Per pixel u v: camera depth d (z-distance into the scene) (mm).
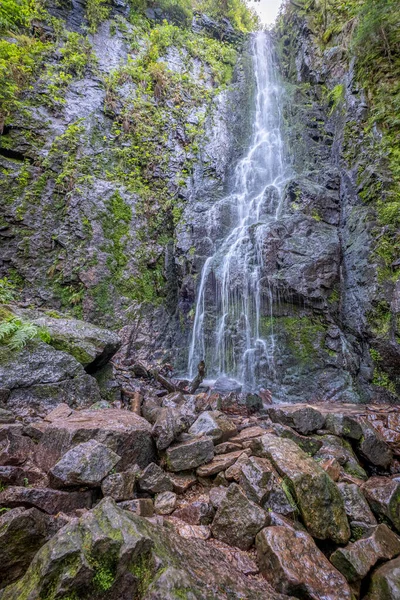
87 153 9750
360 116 8898
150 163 10555
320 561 2254
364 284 7129
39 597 1690
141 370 6711
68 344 4785
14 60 9523
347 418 4293
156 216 9945
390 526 2852
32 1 10625
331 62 11117
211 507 2777
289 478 2809
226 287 8289
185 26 13914
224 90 12969
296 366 7137
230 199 10266
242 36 15125
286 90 12742
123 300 8750
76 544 1848
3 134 8969
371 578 2244
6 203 8477
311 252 7652
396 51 8711
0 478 2623
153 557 1897
